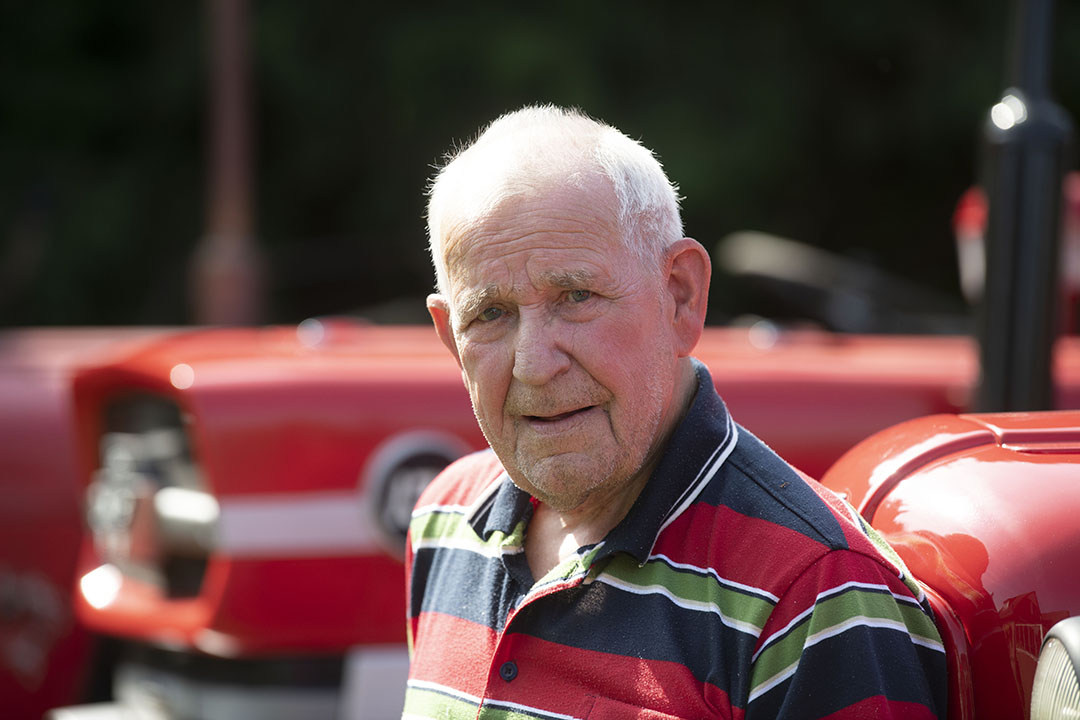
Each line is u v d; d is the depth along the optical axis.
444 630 2.21
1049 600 1.74
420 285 7.81
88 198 20.16
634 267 1.95
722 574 1.87
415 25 18.95
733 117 18.84
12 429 4.77
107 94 20.34
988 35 19.09
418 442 3.79
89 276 20.28
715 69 18.94
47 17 20.34
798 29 19.28
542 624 2.00
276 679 3.77
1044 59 3.34
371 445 3.76
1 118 20.33
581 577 1.95
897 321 6.09
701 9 19.22
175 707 3.98
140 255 20.59
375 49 19.33
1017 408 3.32
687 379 2.13
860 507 2.12
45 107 20.12
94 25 20.77
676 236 2.04
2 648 4.74
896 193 20.64
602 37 18.66
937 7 19.30
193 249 20.53
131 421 4.20
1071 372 4.38
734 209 19.30
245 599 3.67
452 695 2.13
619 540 1.93
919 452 2.12
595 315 1.92
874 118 19.41
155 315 20.53
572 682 1.94
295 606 3.69
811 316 6.16
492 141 2.02
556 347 1.92
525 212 1.92
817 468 4.12
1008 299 3.33
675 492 1.95
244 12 14.95
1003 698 1.78
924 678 1.79
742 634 1.82
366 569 3.74
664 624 1.88
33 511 4.74
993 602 1.79
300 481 3.71
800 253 6.36
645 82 18.84
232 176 14.97
